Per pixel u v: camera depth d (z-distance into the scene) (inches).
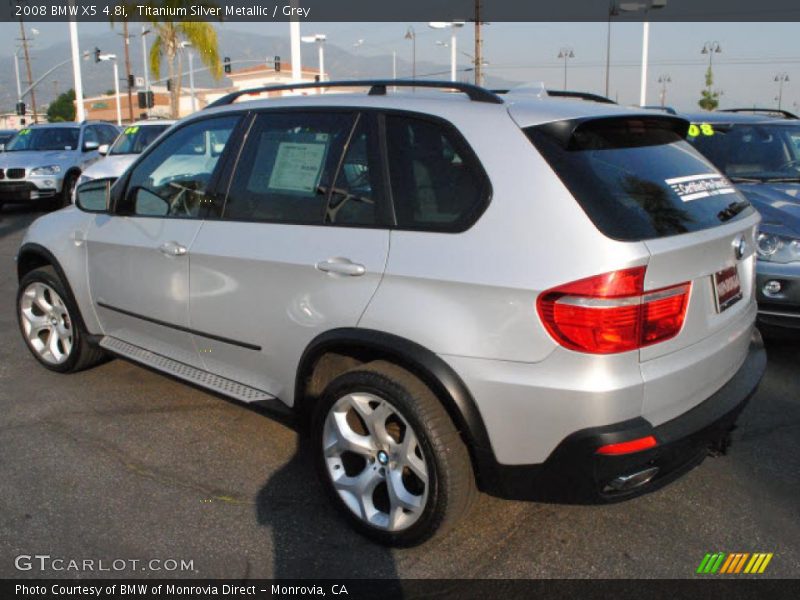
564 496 108.1
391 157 122.3
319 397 131.6
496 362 106.2
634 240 100.9
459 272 108.3
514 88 142.7
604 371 100.7
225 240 141.7
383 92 133.2
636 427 102.8
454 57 1206.3
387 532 119.8
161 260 155.5
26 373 201.6
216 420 171.0
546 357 102.8
